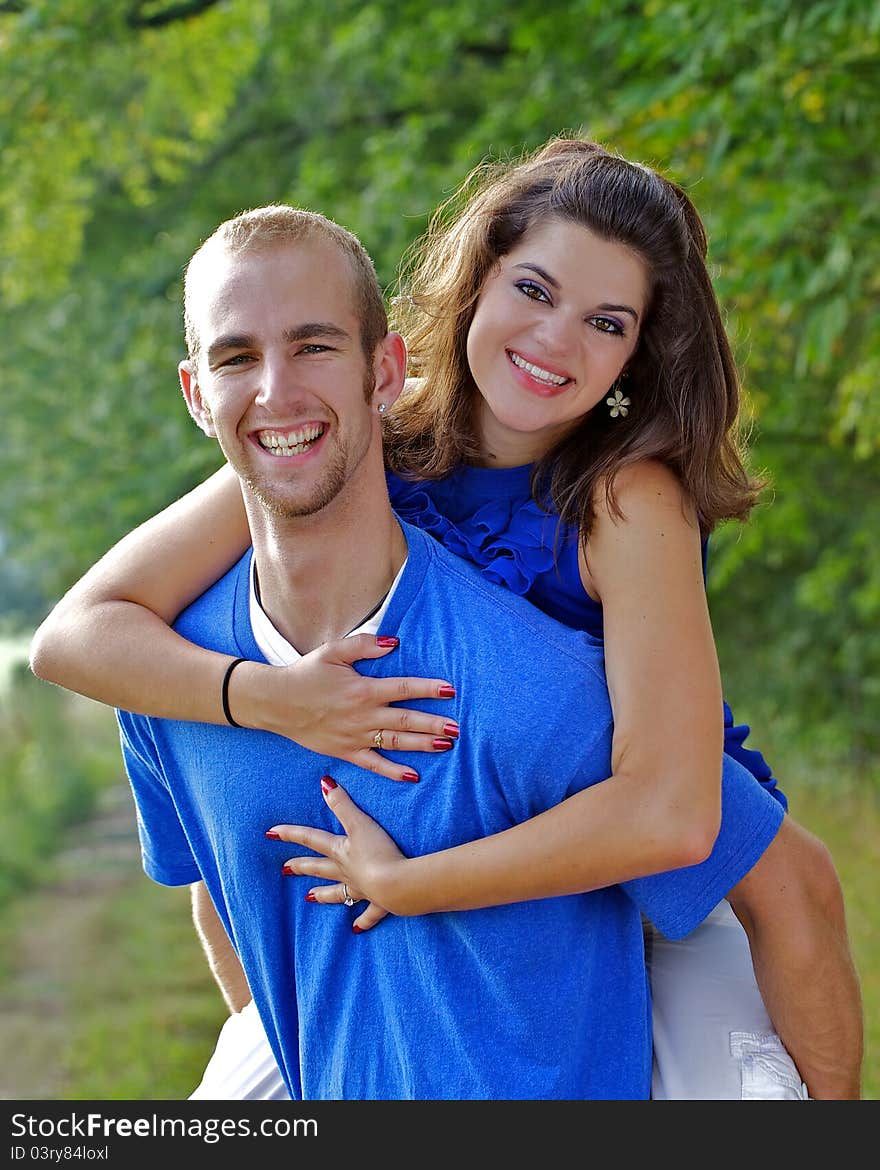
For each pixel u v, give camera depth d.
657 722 2.25
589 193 2.47
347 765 2.40
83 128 11.62
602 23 8.77
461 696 2.32
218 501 2.71
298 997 2.54
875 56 6.29
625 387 2.60
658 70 7.46
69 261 12.16
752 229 6.07
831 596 9.73
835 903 2.58
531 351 2.46
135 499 13.03
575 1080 2.38
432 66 11.12
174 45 11.90
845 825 10.42
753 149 6.52
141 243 14.26
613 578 2.39
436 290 2.66
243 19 11.92
